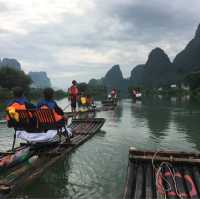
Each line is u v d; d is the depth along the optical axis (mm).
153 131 13922
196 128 14883
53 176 7281
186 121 17734
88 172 7621
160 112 23734
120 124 16453
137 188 5723
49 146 9328
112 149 10047
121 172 7648
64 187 6621
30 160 8055
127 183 5875
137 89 46562
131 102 39875
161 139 11898
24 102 8375
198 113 22672
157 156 6973
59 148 9367
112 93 36500
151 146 10602
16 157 7672
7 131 14094
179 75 160625
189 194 5594
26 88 62875
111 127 15242
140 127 15273
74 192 6371
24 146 8938
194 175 6336
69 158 8867
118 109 26969
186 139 11930
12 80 61281
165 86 128625
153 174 6430
